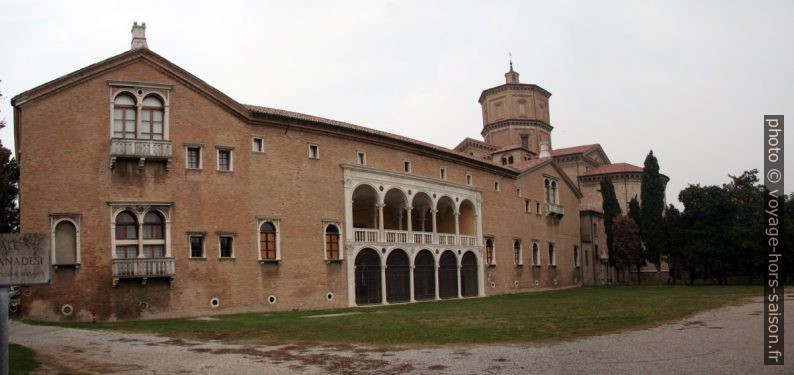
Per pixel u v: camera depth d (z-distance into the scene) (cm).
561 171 8044
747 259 6906
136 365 1820
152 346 2241
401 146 5294
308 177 4506
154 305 3697
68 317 3491
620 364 1647
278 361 1856
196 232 3894
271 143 4328
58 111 3622
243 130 4197
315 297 4422
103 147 3691
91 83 3709
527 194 7206
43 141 3575
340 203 4694
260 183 4228
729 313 2997
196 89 4016
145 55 3853
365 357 1894
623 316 2995
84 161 3634
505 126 9056
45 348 2202
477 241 6153
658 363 1644
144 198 3762
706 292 5141
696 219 7356
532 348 1981
